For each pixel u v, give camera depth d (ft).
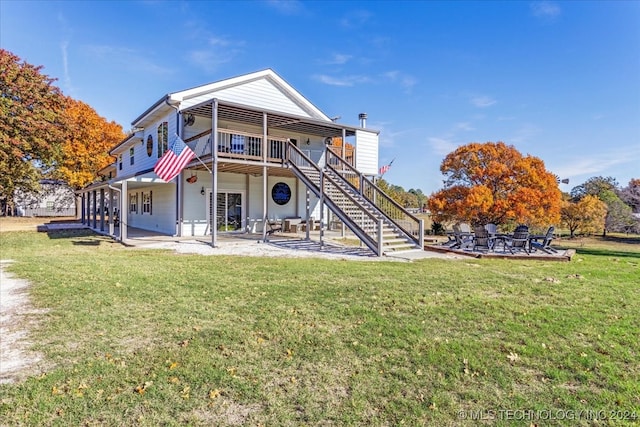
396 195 97.40
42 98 66.23
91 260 29.68
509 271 26.08
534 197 60.39
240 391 9.77
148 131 61.11
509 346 12.51
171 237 49.11
